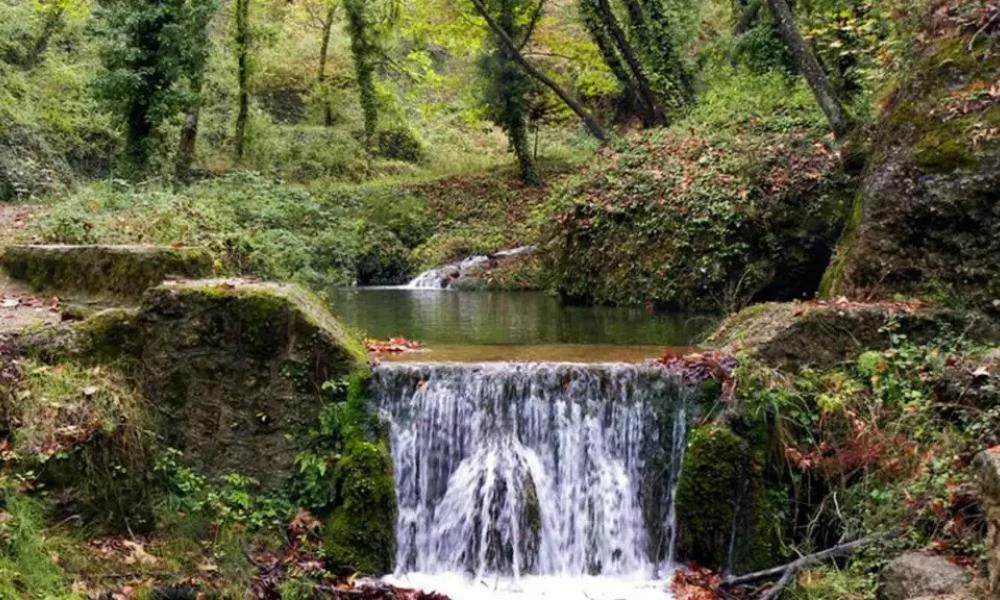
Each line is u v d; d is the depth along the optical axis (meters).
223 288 5.38
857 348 5.51
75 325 5.25
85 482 4.71
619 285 10.29
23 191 14.57
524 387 5.44
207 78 22.14
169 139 18.88
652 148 11.77
